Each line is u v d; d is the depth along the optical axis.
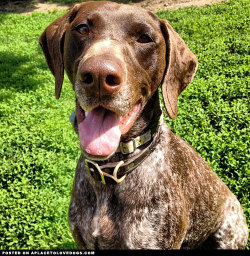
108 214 0.44
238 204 0.61
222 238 0.58
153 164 0.44
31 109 1.18
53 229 0.70
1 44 2.11
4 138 0.99
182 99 1.14
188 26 1.99
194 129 0.94
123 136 0.42
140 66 0.41
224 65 1.40
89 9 0.42
